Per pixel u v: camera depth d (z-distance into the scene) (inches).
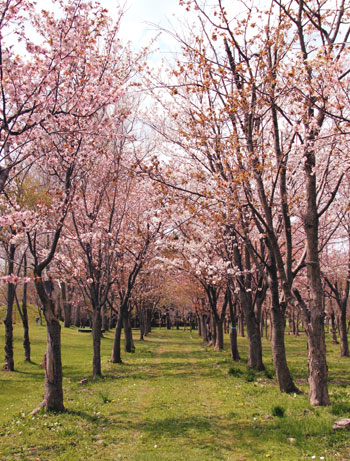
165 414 378.3
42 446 288.7
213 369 684.1
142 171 425.1
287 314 2100.1
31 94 302.0
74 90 378.6
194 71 422.0
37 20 346.0
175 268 806.5
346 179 493.4
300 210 434.0
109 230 658.2
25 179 612.1
